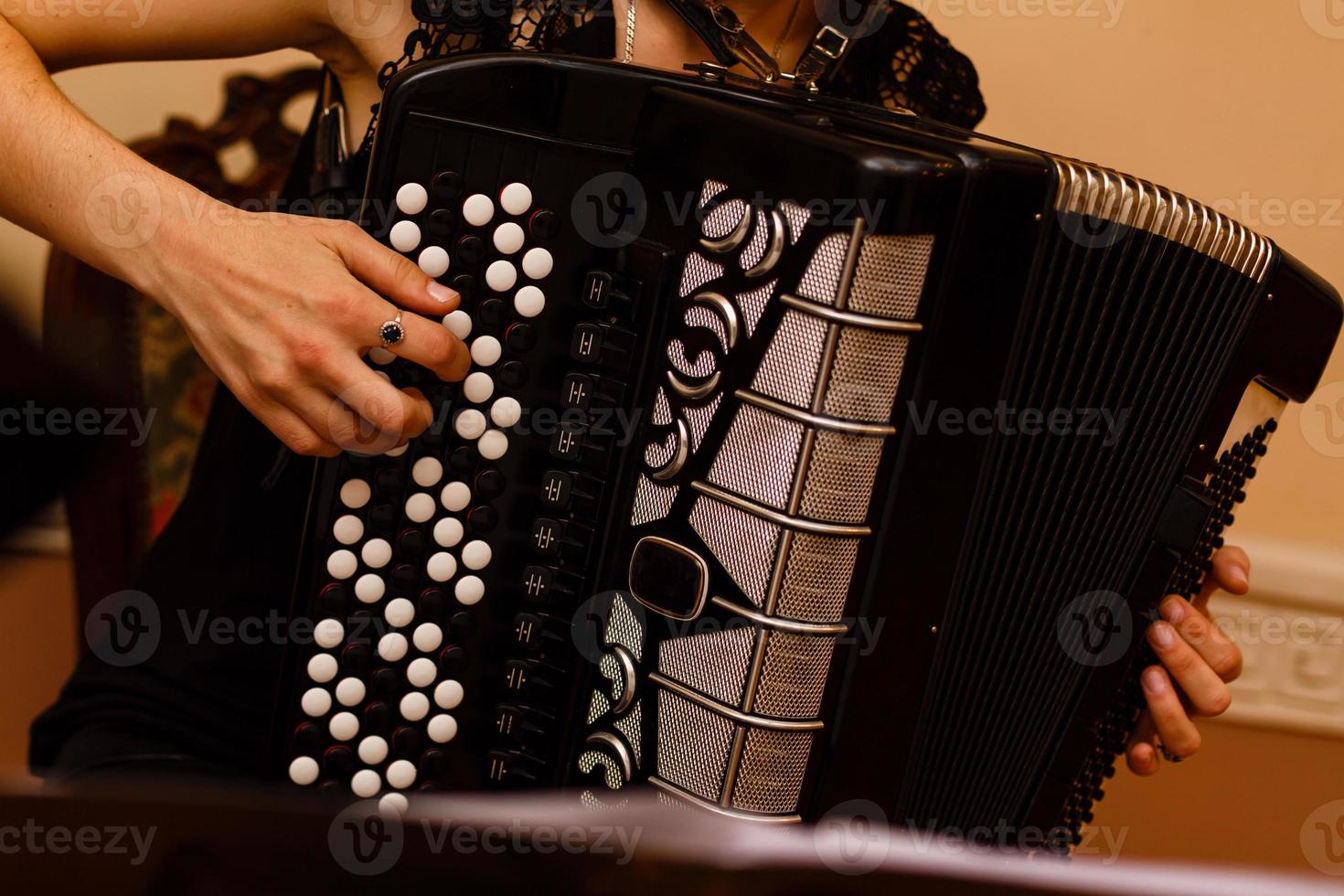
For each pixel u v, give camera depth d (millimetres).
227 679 988
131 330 1298
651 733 757
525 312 758
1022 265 719
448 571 790
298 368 731
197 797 740
